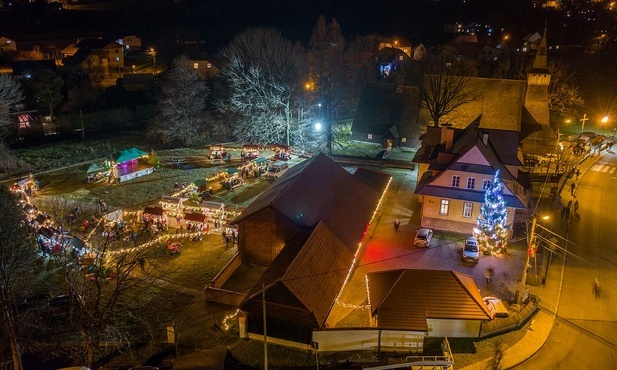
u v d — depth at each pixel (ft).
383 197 182.29
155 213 169.07
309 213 138.41
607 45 386.32
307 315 107.86
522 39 439.63
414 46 466.70
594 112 312.50
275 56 281.33
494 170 156.76
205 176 220.02
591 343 111.14
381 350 108.58
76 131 288.51
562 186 202.59
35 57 410.31
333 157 246.27
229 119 286.25
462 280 115.96
